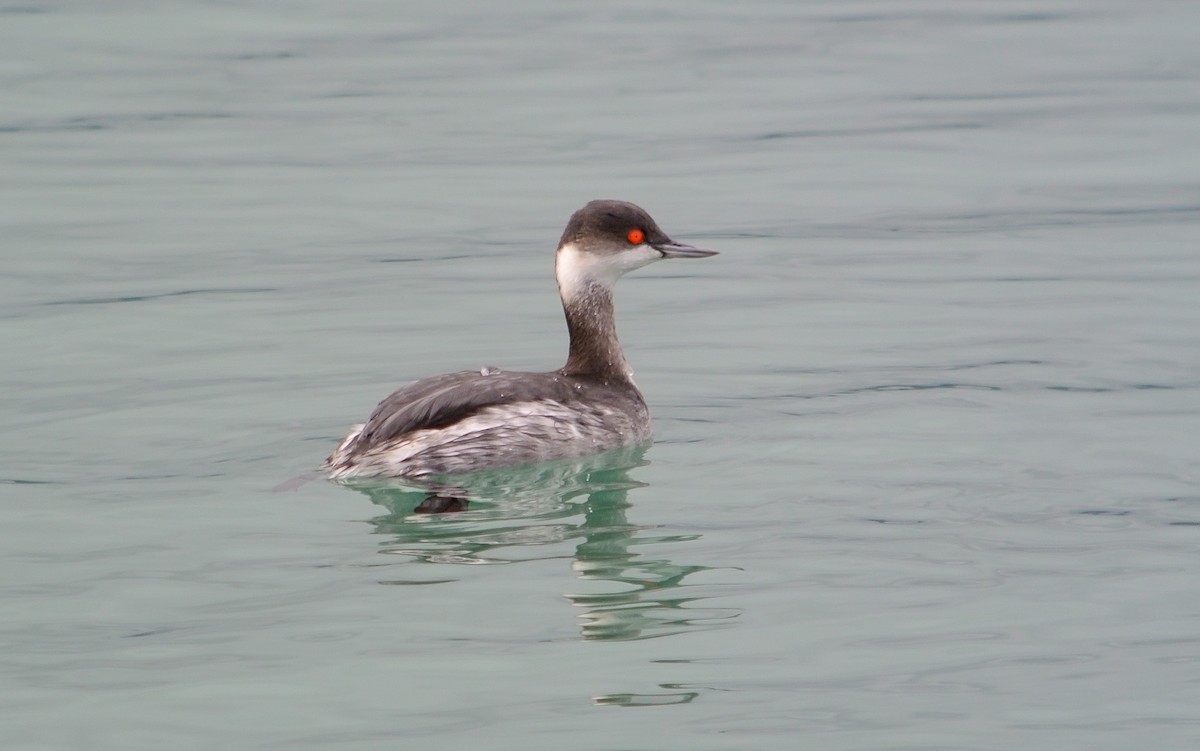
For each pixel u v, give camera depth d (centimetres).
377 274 2047
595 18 3681
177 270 2061
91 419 1497
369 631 1028
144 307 1897
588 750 879
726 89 3088
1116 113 2850
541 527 1219
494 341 1766
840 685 955
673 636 1023
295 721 909
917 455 1377
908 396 1548
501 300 1931
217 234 2236
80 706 927
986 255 2102
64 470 1359
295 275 2042
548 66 3278
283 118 2908
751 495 1288
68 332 1795
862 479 1320
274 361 1689
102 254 2133
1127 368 1620
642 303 1938
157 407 1534
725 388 1595
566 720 911
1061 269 2020
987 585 1100
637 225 1462
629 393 1459
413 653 997
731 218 2311
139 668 977
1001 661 985
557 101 3022
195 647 1006
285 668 977
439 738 891
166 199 2414
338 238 2223
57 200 2400
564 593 1088
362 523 1224
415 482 1305
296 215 2333
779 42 3456
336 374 1642
